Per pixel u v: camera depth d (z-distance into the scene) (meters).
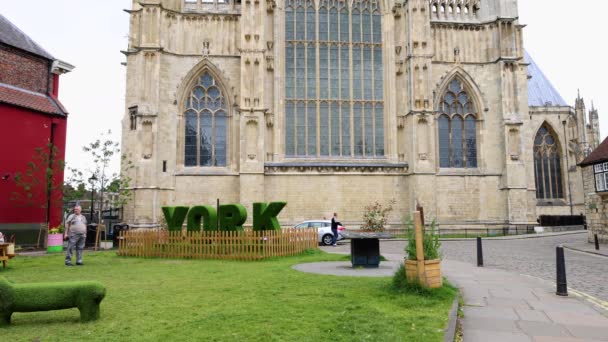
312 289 14.67
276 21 48.81
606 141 38.09
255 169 45.53
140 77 45.38
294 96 48.81
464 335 10.28
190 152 47.88
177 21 48.34
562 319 11.73
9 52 35.34
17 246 32.34
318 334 9.46
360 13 50.72
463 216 49.72
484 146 51.12
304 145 48.50
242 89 46.19
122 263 23.38
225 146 48.38
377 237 20.45
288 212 46.50
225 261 24.30
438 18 52.62
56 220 36.28
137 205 43.69
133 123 46.09
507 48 51.25
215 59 48.50
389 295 13.47
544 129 71.44
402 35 50.50
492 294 14.95
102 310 11.84
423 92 48.03
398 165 48.12
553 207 68.75
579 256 28.67
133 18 47.69
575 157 69.19
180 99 47.78
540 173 70.06
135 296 13.72
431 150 47.50
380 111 49.97
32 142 35.34
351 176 47.81
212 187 46.84
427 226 45.44
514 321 11.50
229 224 26.23
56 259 25.52
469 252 31.27
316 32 49.72
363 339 9.07
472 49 52.28
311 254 28.33
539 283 17.20
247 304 12.41
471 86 51.84
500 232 49.31
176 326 10.19
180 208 27.50
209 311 11.61
